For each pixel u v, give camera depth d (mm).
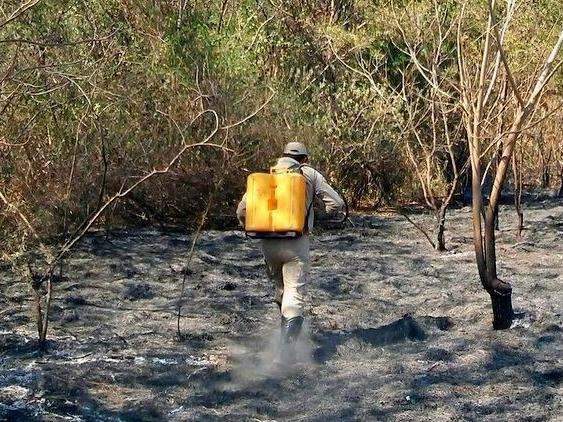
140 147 18156
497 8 16094
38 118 15680
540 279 13258
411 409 7402
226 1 22188
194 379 8172
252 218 8562
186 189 18859
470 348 9258
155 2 19953
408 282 13148
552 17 16016
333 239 17938
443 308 11344
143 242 16438
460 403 7539
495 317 10016
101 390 7867
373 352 9141
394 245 17250
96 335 9844
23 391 7719
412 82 21312
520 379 8227
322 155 21734
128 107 18156
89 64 15445
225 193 18875
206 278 13328
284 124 20469
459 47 10188
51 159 16312
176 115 18703
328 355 9000
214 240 17172
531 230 19266
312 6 23938
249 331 10078
